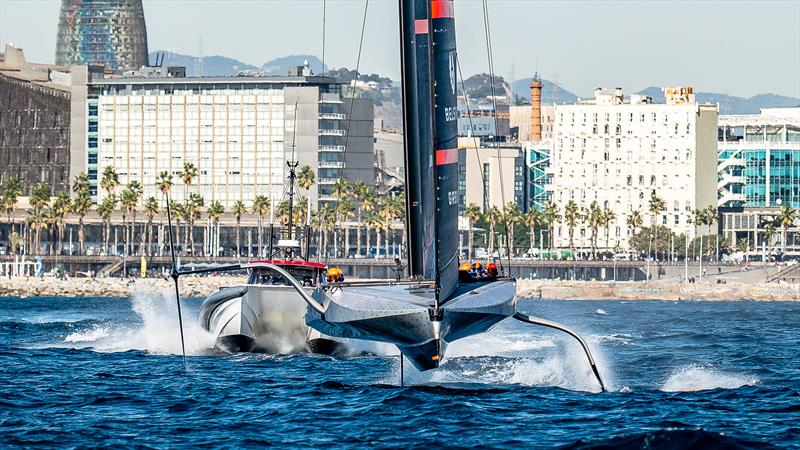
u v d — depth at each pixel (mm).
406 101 187875
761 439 139375
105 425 149750
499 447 134750
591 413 156000
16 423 151500
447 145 156000
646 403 164750
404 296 160375
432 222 163250
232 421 152125
